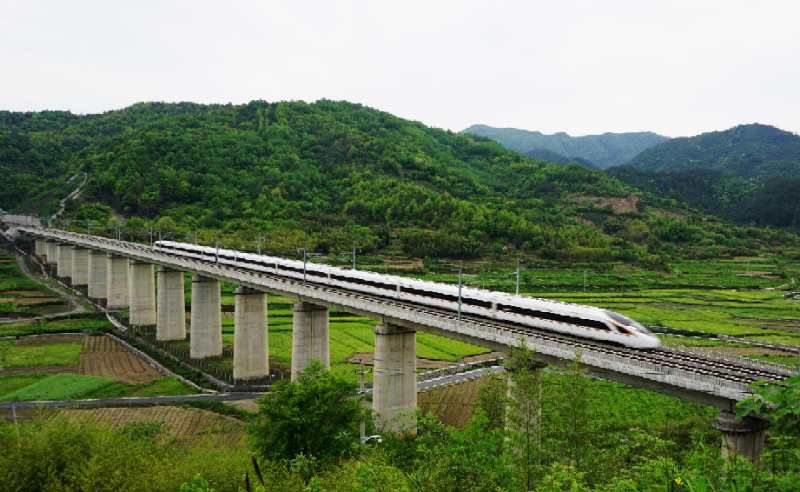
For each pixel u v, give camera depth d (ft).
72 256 544.21
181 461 129.18
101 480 115.44
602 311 182.50
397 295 249.96
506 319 205.36
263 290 285.02
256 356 300.40
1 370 312.91
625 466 92.79
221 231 614.75
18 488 118.52
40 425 144.05
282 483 117.19
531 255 632.38
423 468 86.89
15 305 464.65
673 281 553.64
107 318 436.76
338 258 557.33
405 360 223.51
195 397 271.90
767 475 61.00
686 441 197.77
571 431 91.50
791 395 53.06
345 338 377.91
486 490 82.94
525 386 98.12
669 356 165.37
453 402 254.88
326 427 158.30
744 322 406.41
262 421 167.22
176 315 379.76
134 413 246.88
